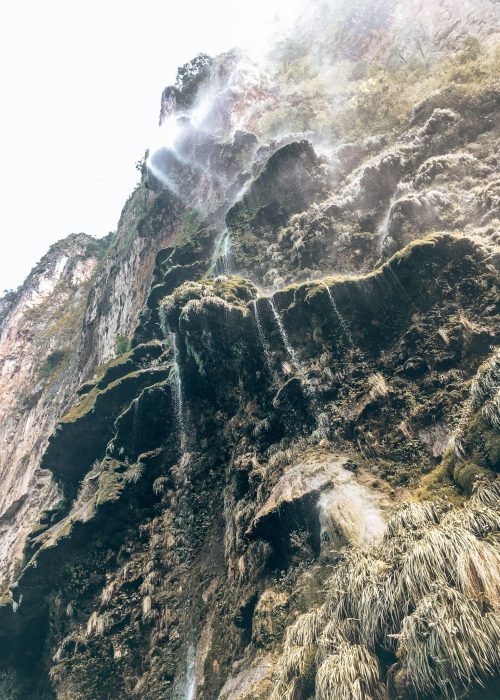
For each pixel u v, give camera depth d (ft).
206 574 39.88
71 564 45.16
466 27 74.79
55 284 208.85
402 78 76.48
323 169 61.21
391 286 37.83
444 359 33.12
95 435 58.49
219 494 43.50
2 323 216.13
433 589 17.13
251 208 62.90
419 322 35.70
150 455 48.55
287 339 42.65
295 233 55.26
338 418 36.09
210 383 47.47
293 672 20.98
